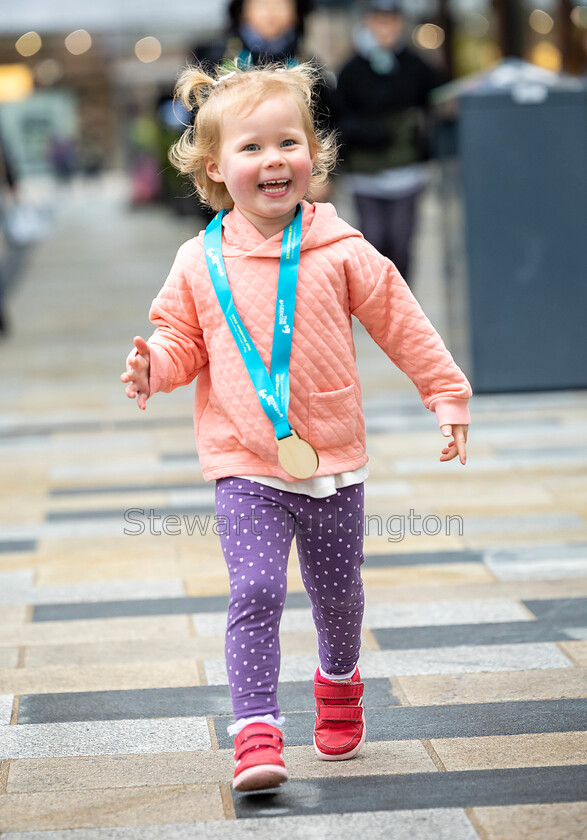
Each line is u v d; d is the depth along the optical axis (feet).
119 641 10.59
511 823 7.09
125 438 18.72
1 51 132.36
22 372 25.09
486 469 16.14
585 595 11.46
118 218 77.82
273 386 7.56
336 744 8.06
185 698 9.31
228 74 7.85
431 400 7.95
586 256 20.13
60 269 47.98
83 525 14.17
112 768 8.07
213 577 12.30
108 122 143.95
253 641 7.39
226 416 7.80
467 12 50.60
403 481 15.71
